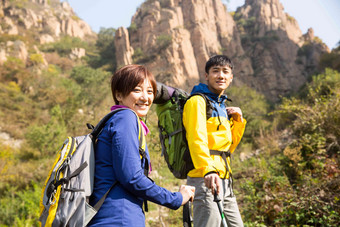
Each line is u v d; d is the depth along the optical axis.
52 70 47.38
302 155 5.95
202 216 2.16
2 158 13.75
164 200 1.36
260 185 5.26
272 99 42.97
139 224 1.29
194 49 43.50
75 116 16.28
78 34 75.31
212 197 2.16
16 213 7.50
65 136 14.97
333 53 35.69
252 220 4.53
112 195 1.30
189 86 36.22
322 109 6.67
